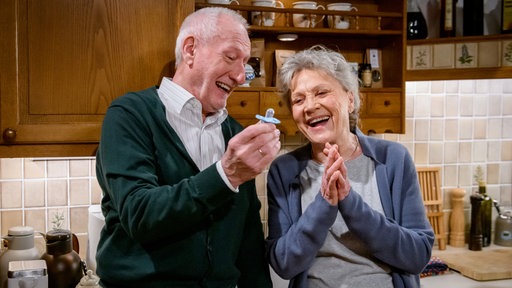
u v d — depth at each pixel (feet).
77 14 5.30
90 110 5.41
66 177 6.82
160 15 5.53
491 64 7.36
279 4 7.14
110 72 5.42
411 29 7.43
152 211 3.67
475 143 8.63
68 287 5.52
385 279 4.69
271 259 4.79
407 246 4.59
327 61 4.73
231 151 3.63
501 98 8.63
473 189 8.64
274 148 3.76
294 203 4.94
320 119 4.76
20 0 5.15
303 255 4.55
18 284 5.02
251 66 6.70
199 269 4.22
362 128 6.98
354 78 4.95
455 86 8.48
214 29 4.22
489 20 7.94
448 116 8.50
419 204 4.90
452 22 7.51
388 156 4.99
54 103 5.30
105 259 4.21
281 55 7.07
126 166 3.92
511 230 8.50
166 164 4.17
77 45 5.32
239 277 4.75
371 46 7.62
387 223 4.54
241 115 6.43
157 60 5.55
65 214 6.84
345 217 4.48
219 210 4.38
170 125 4.31
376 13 6.95
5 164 6.57
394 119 7.13
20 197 6.66
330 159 4.39
